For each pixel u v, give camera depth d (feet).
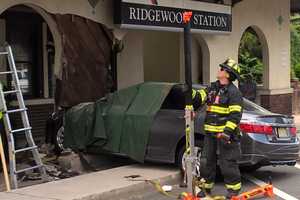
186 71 25.31
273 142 31.40
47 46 49.29
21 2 38.70
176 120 33.06
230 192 27.40
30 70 48.44
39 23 48.83
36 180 32.81
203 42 54.65
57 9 40.68
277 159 31.55
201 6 50.11
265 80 63.57
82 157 36.99
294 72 87.04
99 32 43.55
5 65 45.27
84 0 42.34
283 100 65.57
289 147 31.96
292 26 104.83
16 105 44.50
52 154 40.47
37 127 47.78
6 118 30.04
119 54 52.90
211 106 27.86
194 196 26.25
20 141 40.70
